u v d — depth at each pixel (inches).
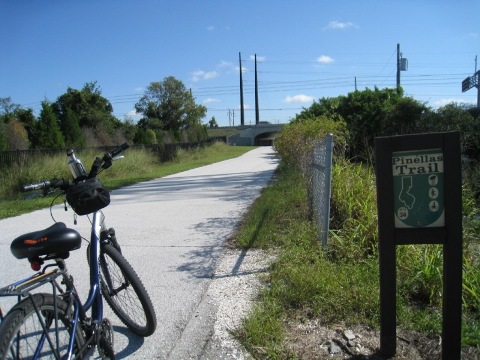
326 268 170.2
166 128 2359.7
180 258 214.7
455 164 112.4
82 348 101.3
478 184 294.4
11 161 578.9
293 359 119.2
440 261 155.1
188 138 1662.2
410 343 125.9
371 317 138.3
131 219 316.5
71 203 117.7
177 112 2390.5
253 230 244.8
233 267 194.9
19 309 87.0
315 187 247.9
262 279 174.7
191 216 317.4
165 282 183.0
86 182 119.2
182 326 143.6
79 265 211.3
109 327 116.0
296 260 183.6
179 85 2416.3
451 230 113.9
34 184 115.0
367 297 145.1
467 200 228.8
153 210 351.3
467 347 124.6
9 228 306.8
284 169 591.5
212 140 1873.8
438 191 114.4
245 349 126.9
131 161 770.8
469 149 463.2
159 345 133.0
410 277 156.9
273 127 2979.8
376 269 167.5
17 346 85.2
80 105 1561.3
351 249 186.9
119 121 1743.4
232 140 2876.5
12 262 223.1
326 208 195.9
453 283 114.8
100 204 119.3
